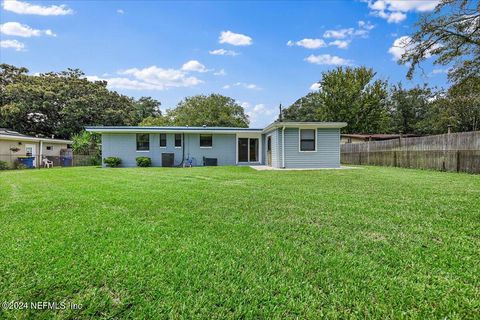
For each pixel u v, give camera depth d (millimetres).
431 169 11914
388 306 1754
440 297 1847
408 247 2721
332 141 13766
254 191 5992
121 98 31328
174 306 1756
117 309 1723
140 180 8336
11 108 24172
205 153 17391
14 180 8672
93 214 4008
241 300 1825
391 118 32719
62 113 26438
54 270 2195
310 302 1802
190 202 4820
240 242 2857
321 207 4406
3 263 2311
